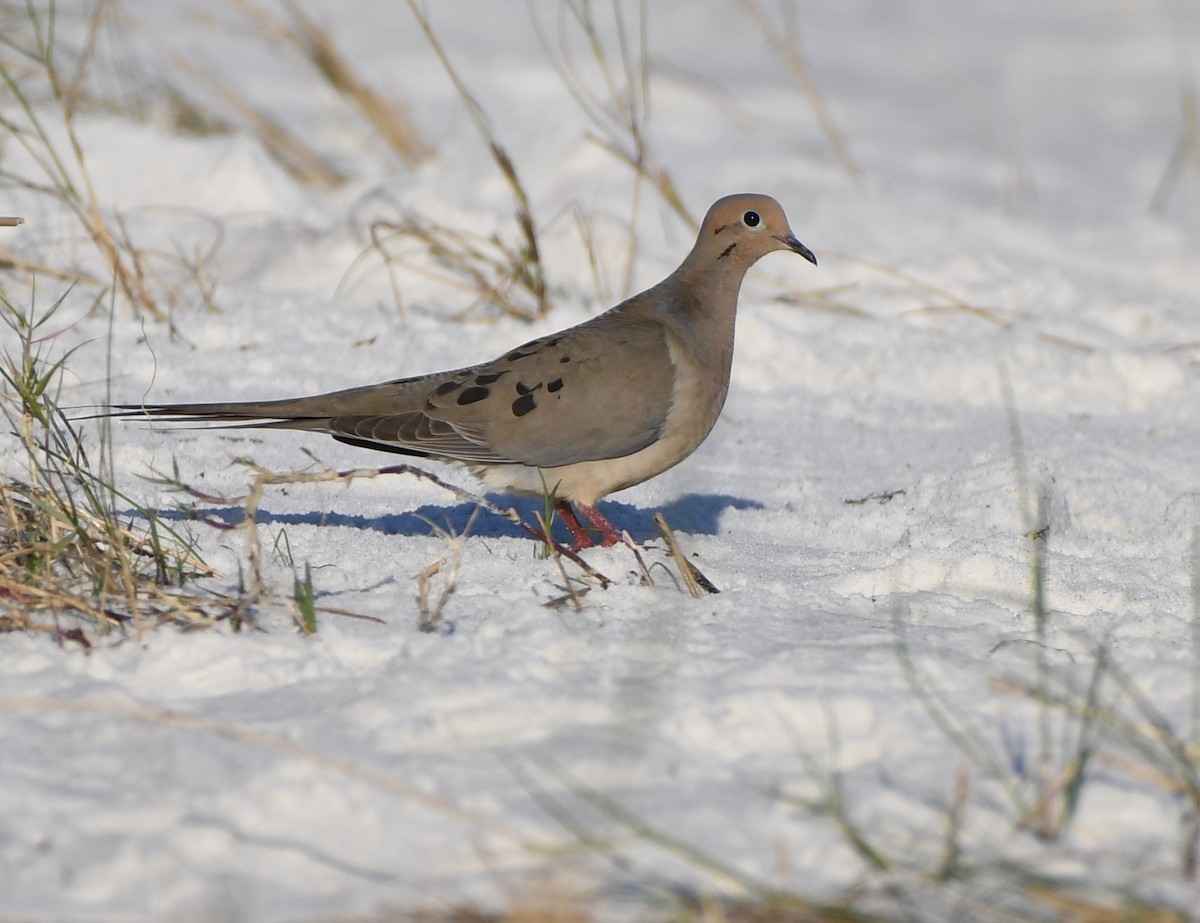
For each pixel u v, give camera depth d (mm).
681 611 8797
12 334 14477
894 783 6715
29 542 8930
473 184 21141
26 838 6207
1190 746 7035
